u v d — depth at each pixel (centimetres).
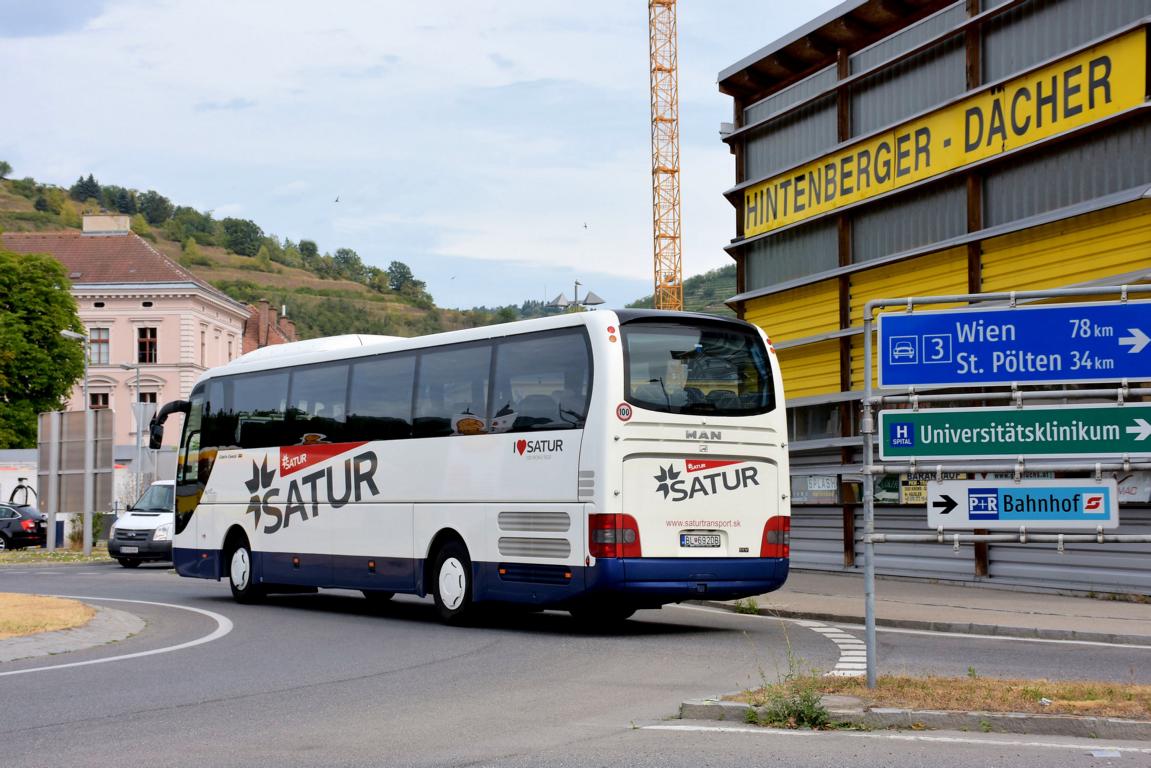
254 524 2144
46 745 861
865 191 2397
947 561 2173
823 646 1419
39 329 7238
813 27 2491
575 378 1554
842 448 2450
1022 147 1998
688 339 1579
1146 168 1822
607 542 1495
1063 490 951
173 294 8706
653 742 845
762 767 757
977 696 927
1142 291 941
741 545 1577
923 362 974
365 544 1877
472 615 1719
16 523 4431
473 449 1691
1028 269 2017
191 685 1155
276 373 2133
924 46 2231
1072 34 1955
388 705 1028
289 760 802
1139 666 1208
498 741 862
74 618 1638
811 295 2564
